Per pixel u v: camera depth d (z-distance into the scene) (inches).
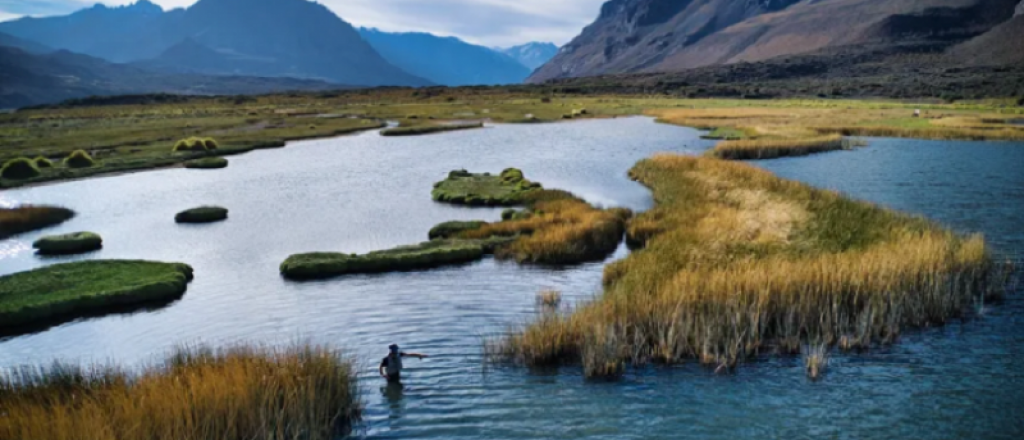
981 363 751.1
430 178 2440.9
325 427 617.6
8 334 999.6
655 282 986.7
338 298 1114.7
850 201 1550.2
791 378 724.0
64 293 1115.9
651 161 2484.0
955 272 980.6
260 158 3031.5
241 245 1528.1
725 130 3789.4
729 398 684.1
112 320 1050.1
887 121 3860.7
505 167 2667.3
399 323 969.5
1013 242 1284.4
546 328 813.9
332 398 658.2
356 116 5305.1
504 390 714.2
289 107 6505.9
